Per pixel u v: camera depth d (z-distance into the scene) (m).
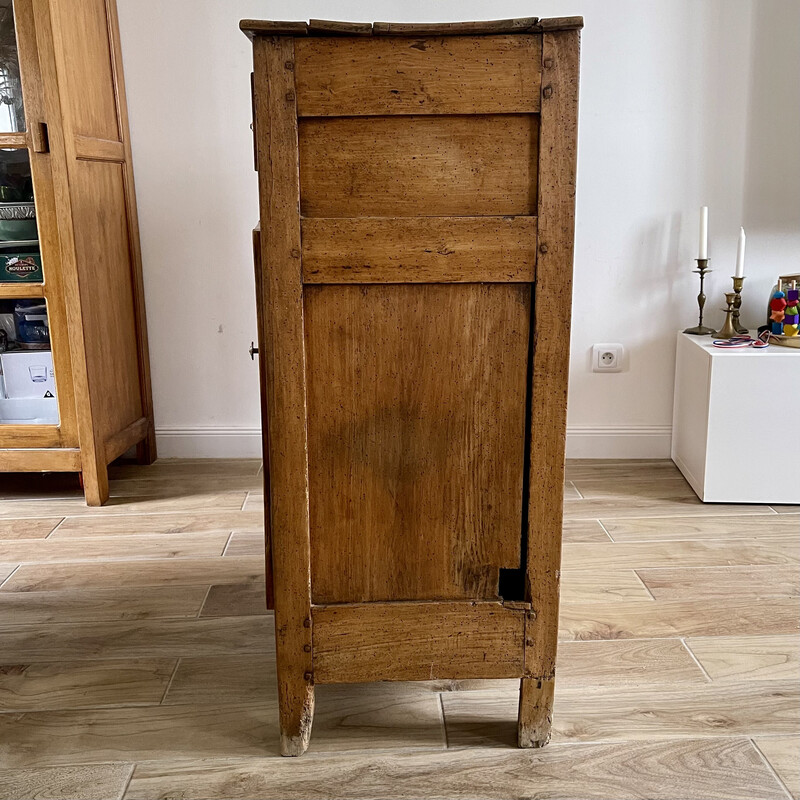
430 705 1.54
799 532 2.25
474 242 1.21
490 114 1.17
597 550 2.15
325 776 1.34
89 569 2.08
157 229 2.73
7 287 2.36
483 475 1.31
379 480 1.31
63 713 1.50
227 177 2.70
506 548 1.34
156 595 1.94
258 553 2.17
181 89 2.64
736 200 2.69
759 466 2.41
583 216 2.71
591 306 2.78
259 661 1.67
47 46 2.18
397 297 1.24
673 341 2.80
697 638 1.73
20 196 2.34
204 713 1.51
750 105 2.62
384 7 2.58
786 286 2.50
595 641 1.72
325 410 1.28
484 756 1.38
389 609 1.35
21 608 1.88
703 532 2.26
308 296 1.24
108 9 2.51
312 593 1.35
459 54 1.15
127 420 2.70
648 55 2.59
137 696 1.56
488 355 1.27
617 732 1.44
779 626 1.78
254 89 1.16
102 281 2.49
